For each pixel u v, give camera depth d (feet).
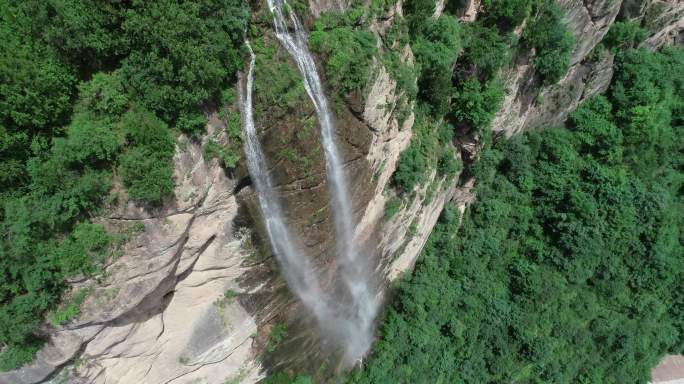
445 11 93.56
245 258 79.00
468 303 123.34
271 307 88.12
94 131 55.88
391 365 112.98
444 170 107.45
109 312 64.39
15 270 53.78
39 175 54.19
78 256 57.98
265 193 75.41
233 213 73.72
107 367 72.79
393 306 119.44
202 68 59.06
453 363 123.54
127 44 56.95
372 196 91.61
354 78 73.41
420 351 115.24
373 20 76.13
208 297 81.15
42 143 54.60
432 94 95.86
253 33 65.41
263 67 66.33
